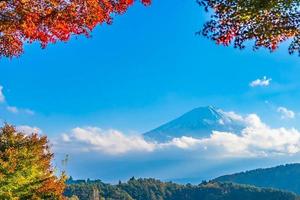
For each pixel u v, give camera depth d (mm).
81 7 10055
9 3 9688
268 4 9867
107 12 10289
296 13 10070
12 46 10211
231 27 10531
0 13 9734
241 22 10422
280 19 10172
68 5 9953
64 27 10109
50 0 9828
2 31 9945
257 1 9906
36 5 9836
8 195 27734
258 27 10336
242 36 10570
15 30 10023
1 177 27953
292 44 10617
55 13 9922
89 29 10289
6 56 10289
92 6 10055
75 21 10102
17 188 28734
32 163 29469
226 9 10258
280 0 9891
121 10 10414
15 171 28656
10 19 9797
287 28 10211
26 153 29453
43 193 29453
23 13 9711
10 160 28609
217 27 10617
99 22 10266
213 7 10438
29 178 29266
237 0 10086
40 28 10039
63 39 10234
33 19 9820
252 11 10031
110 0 10234
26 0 9695
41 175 29938
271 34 10328
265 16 10227
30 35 9984
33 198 28891
